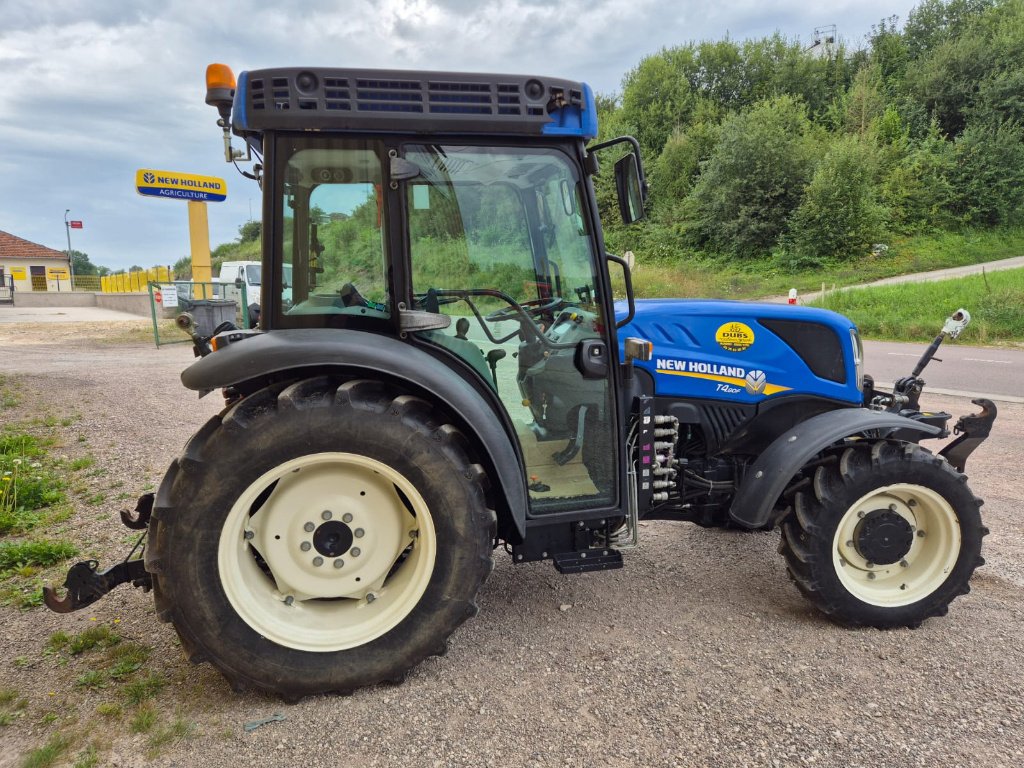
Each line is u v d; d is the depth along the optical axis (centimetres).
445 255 259
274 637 234
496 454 247
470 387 255
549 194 267
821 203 2839
